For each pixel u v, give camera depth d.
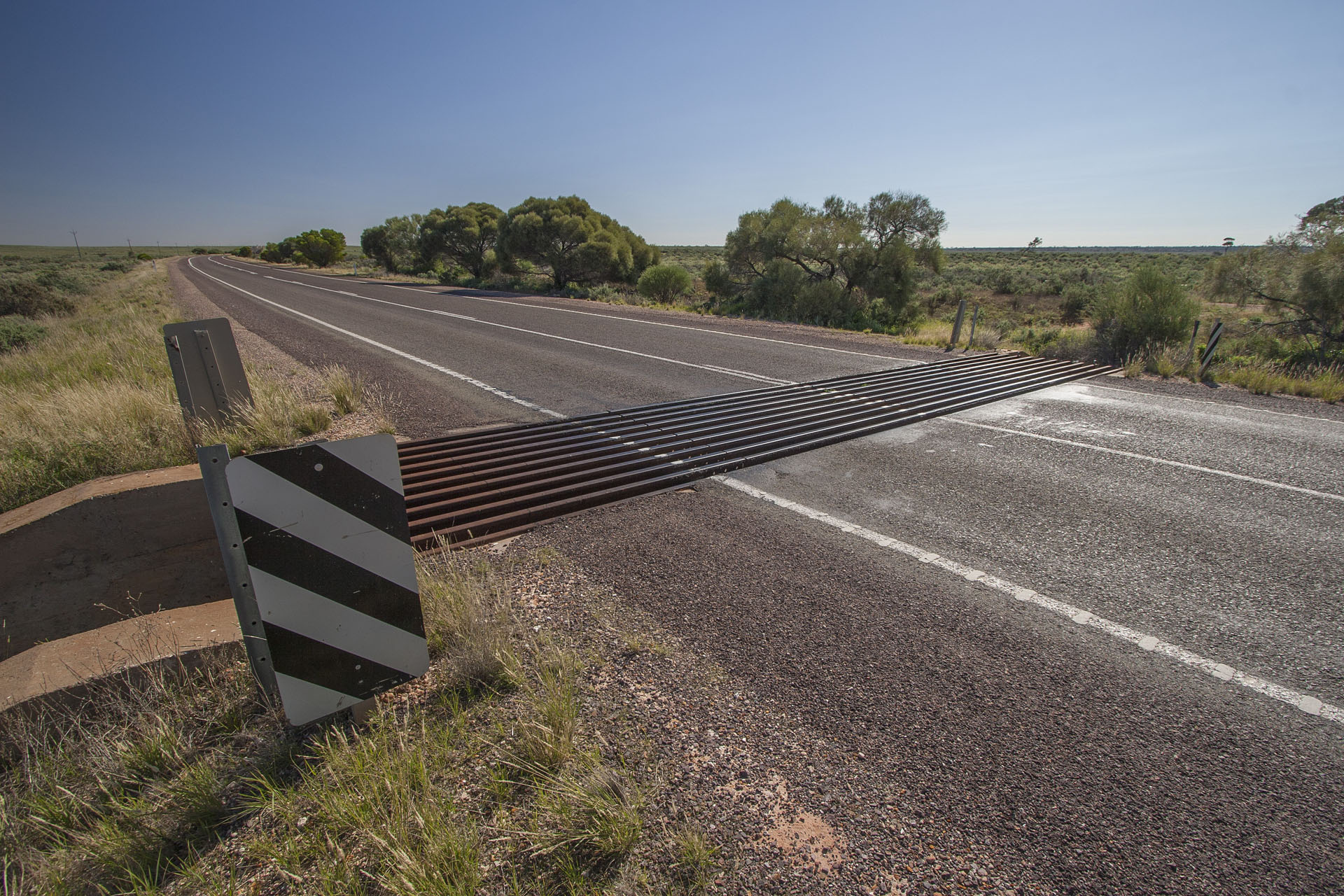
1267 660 2.52
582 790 1.74
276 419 5.11
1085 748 2.04
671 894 1.52
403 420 6.01
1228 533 3.69
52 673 2.28
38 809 1.79
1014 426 6.02
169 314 15.41
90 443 4.52
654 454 5.01
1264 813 1.81
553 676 2.29
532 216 27.33
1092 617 2.80
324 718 2.18
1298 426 6.12
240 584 1.96
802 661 2.45
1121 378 8.72
